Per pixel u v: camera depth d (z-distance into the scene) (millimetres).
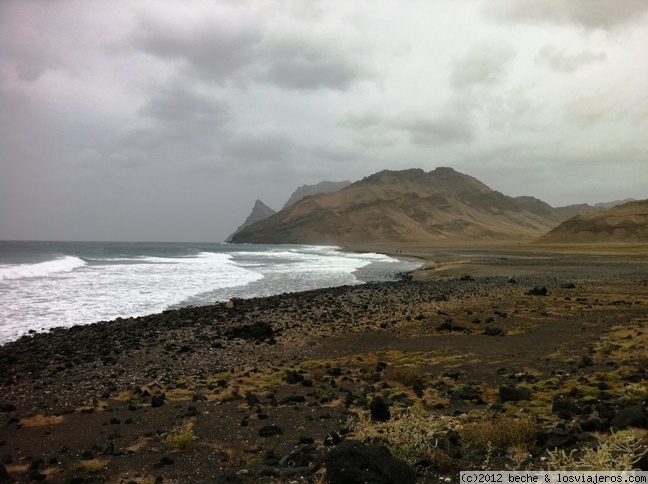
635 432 6582
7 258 75312
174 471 6613
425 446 6574
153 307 27844
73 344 17734
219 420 8992
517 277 44812
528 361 13453
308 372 13391
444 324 19281
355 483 5320
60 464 7055
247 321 22438
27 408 10336
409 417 7984
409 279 46781
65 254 97250
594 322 19234
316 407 9805
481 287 35438
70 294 31922
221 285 40219
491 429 7070
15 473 6719
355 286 38531
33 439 8211
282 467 6387
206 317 23562
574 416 8188
